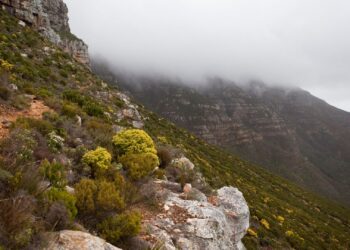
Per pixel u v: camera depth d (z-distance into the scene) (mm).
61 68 33094
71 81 29938
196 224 8008
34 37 38562
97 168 8922
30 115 12922
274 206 43344
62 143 9836
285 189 76375
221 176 37250
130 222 6336
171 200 9086
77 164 9125
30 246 4383
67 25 79125
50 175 6676
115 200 6938
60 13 74688
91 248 4848
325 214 67500
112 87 48875
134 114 34250
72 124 12883
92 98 27406
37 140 9156
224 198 11883
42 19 54188
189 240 7469
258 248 20406
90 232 6070
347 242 42281
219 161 57656
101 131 13766
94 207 6586
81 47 74438
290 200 61875
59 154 9070
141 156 10539
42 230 4820
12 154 7094
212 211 8914
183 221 8070
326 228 46125
